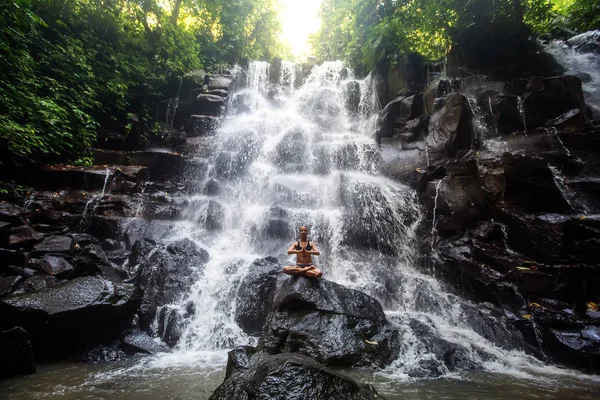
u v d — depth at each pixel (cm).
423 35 1540
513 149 944
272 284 693
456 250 798
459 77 1377
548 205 770
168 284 695
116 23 1442
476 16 1383
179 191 1129
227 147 1316
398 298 748
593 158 897
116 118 1318
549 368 511
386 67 1661
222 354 558
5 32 855
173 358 530
